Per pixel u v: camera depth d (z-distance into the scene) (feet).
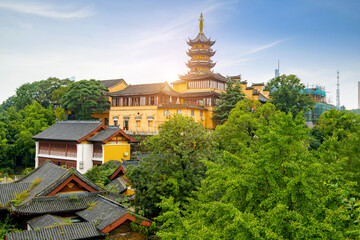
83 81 240.94
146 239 59.26
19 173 187.83
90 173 116.47
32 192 78.28
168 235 44.39
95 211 65.36
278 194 40.78
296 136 45.01
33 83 350.23
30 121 219.82
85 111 239.71
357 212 35.96
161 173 77.92
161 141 79.51
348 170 73.00
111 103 240.94
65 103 241.14
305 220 38.34
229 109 204.64
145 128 219.82
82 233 55.52
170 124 83.05
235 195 46.03
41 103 304.71
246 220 38.88
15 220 69.41
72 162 154.61
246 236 37.37
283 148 43.62
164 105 211.00
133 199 77.66
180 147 77.66
